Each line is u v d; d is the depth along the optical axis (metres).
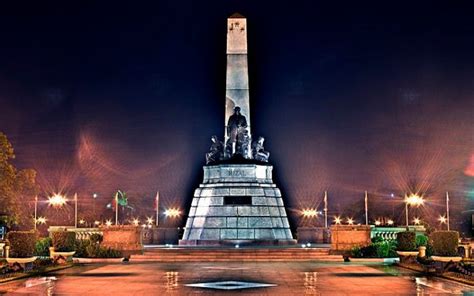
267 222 55.50
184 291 25.84
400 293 25.11
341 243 46.72
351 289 26.55
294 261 44.06
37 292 25.70
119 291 25.94
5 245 44.53
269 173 58.16
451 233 35.88
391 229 54.94
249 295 24.52
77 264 41.88
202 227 55.59
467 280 29.36
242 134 58.12
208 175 57.84
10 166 66.69
